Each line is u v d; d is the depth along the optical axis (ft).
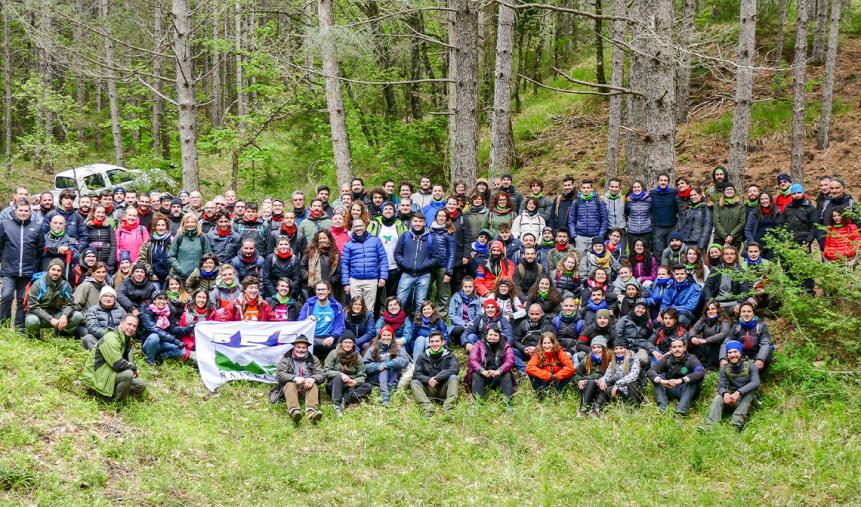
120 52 70.74
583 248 39.47
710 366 32.73
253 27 73.20
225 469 26.04
